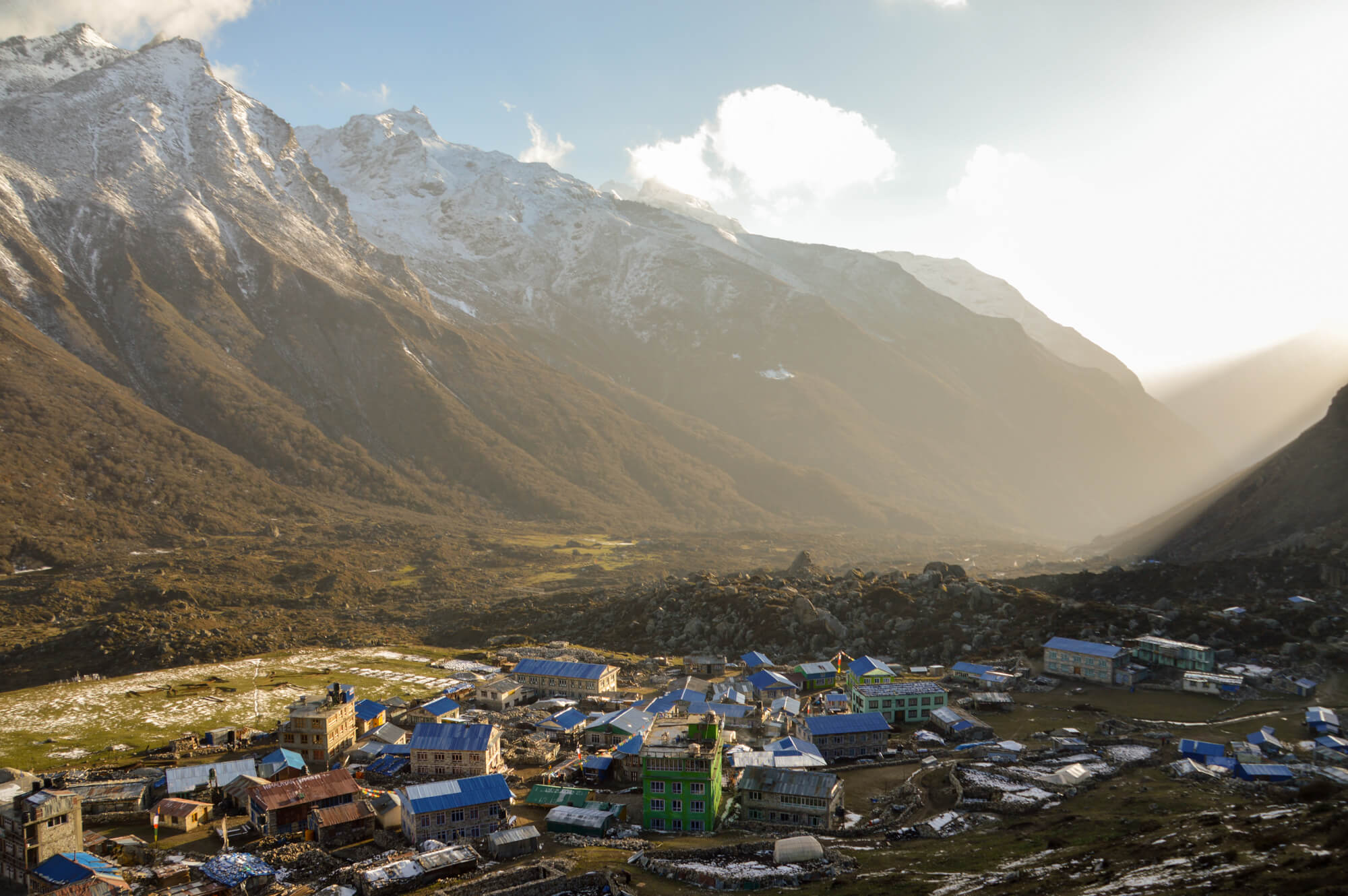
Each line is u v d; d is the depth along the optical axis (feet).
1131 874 227.40
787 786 348.18
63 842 304.50
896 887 255.09
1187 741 413.59
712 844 314.76
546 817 353.10
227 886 287.89
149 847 326.85
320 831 334.65
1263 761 387.75
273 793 347.56
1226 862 219.82
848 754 430.20
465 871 301.63
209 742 483.51
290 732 444.55
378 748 451.53
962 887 245.65
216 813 368.89
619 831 340.39
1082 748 420.77
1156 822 297.53
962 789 366.43
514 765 432.25
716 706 499.92
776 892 266.36
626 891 269.64
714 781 344.28
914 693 500.33
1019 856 276.41
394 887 285.64
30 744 488.02
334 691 489.26
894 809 354.33
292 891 288.71
